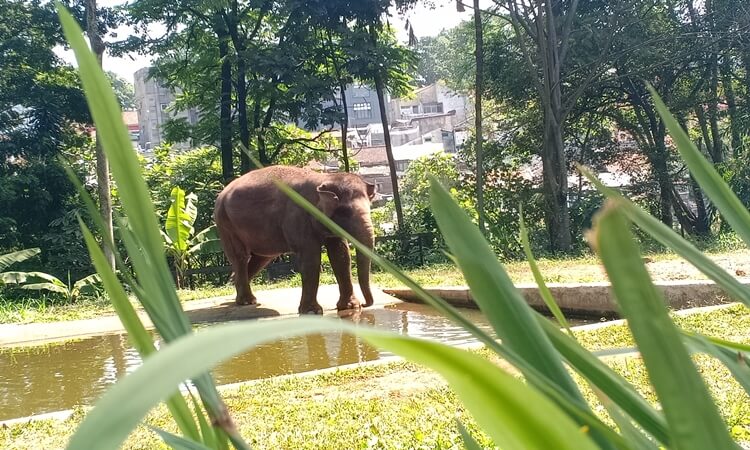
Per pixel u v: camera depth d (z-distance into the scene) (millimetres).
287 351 7742
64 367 7977
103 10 19609
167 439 693
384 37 21547
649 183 21234
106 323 10781
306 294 9781
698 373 359
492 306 554
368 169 45312
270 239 10328
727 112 21094
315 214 562
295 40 19312
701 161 694
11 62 19250
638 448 597
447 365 339
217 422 558
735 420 3354
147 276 595
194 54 21797
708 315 6465
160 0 19312
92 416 251
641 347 356
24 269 17438
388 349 341
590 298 8609
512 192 21172
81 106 19750
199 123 22250
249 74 20141
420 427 3842
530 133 22031
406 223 20000
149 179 22297
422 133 57500
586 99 21359
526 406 339
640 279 358
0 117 18703
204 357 268
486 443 3277
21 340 9906
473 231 577
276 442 3836
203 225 20844
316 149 22125
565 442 339
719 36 18875
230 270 16500
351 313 9969
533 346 548
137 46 20078
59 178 18672
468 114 48844
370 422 4078
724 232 19172
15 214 18656
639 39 19344
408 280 525
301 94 18578
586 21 18812
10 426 4793
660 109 712
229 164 20703
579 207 21281
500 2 18484
